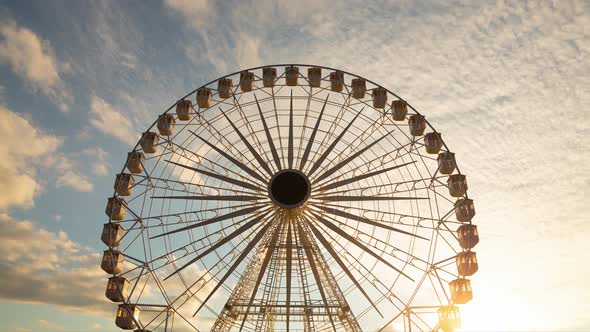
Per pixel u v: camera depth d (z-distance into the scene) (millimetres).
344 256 36469
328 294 36719
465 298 34312
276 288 37875
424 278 35719
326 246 34156
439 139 38594
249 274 36125
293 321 38812
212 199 35312
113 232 36375
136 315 34875
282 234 36562
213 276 35688
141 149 39250
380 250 36375
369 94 40906
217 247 34000
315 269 34531
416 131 38688
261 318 37406
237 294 36188
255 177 35875
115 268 35750
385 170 36094
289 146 36562
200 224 34531
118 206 37188
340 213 35031
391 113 39625
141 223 36750
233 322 37281
